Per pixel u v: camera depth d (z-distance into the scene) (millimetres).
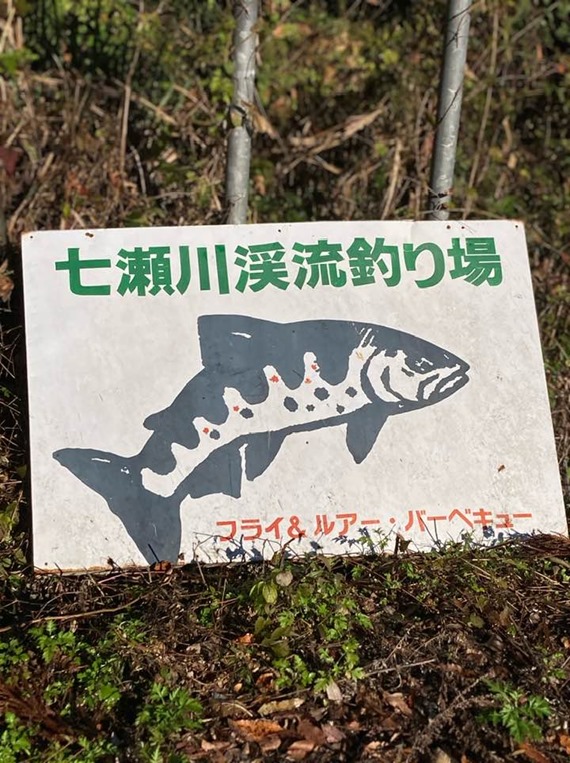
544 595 1657
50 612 1577
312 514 1675
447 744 1398
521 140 2855
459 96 2020
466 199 2443
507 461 1739
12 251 2096
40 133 2465
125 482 1660
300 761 1370
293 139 2627
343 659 1506
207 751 1373
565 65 2762
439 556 1652
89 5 2582
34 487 1641
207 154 2324
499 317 1815
